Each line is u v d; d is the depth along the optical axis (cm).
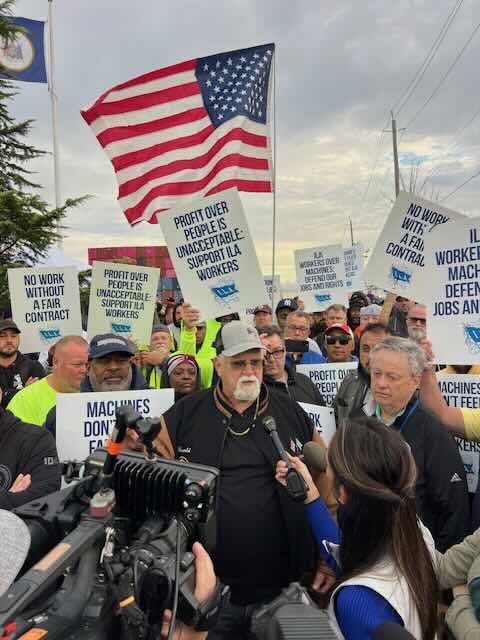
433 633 160
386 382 294
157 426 151
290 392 436
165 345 643
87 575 132
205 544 167
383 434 174
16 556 109
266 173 716
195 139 702
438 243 379
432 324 383
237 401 290
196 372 482
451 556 206
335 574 237
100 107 710
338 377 487
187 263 478
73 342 406
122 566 137
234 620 261
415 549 162
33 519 148
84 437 366
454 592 202
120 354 400
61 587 129
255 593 269
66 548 128
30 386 421
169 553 146
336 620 158
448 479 288
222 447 283
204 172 700
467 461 348
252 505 271
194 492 159
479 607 181
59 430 362
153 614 132
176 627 144
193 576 149
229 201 466
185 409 302
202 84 702
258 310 786
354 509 167
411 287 477
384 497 161
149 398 379
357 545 166
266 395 301
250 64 705
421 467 291
